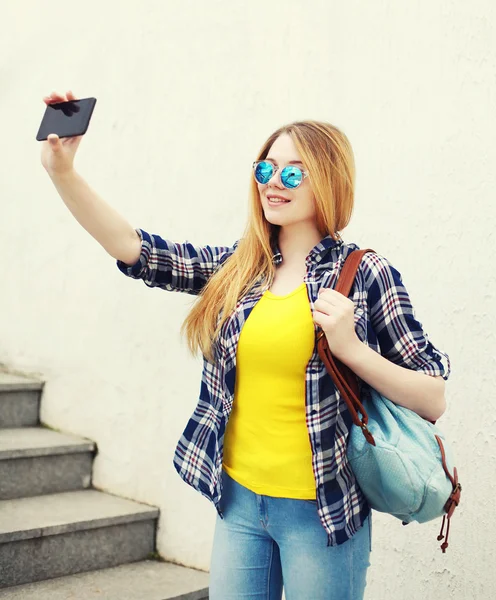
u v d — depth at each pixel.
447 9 2.51
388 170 2.62
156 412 3.33
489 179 2.37
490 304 2.33
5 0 4.45
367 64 2.72
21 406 3.82
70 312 3.80
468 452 2.35
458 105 2.46
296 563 1.63
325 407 1.62
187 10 3.41
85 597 2.73
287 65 2.99
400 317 1.66
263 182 1.76
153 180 3.47
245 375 1.69
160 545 3.24
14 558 2.80
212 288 1.80
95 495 3.43
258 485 1.67
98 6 3.86
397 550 2.49
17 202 4.22
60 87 4.04
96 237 1.77
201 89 3.31
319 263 1.74
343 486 1.62
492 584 2.26
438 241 2.47
